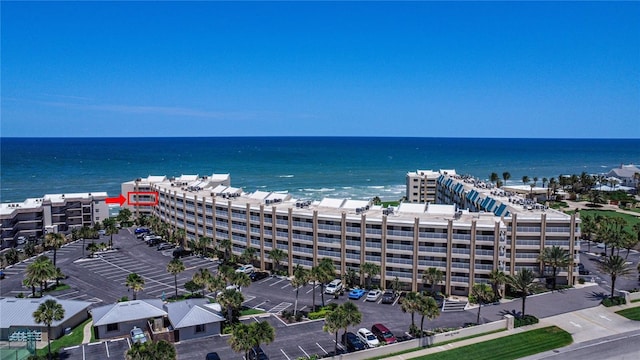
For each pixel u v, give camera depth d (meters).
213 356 73.00
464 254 102.25
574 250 106.44
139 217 183.25
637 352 73.31
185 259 134.75
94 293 107.06
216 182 189.88
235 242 130.25
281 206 125.75
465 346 75.62
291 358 72.88
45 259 106.56
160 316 85.00
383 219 107.06
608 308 91.94
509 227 107.19
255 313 92.62
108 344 79.31
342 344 77.81
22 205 163.00
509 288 102.38
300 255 117.50
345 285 109.88
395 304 97.88
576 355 72.38
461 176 198.25
